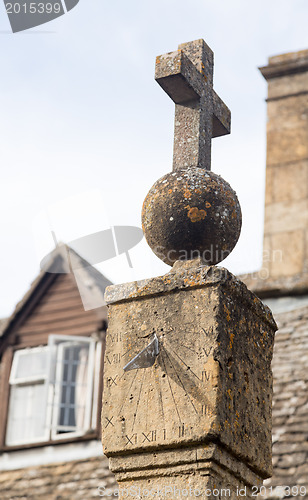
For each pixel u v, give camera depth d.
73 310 11.32
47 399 10.84
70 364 11.17
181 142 4.96
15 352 11.45
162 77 4.91
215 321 4.40
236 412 4.37
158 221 4.66
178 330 4.46
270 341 4.79
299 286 9.91
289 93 10.83
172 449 4.31
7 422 11.02
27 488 10.41
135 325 4.57
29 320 11.54
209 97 5.10
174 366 4.40
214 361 4.33
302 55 10.88
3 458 10.73
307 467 9.23
